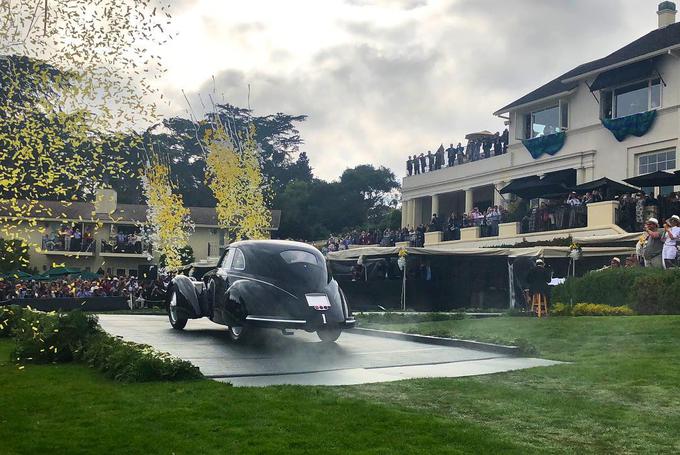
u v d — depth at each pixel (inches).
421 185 1813.5
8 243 256.2
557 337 513.0
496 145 1585.9
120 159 278.4
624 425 248.5
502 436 230.7
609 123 1269.7
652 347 442.6
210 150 1362.0
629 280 700.7
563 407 275.1
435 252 1027.3
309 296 462.9
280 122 3353.8
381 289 1101.1
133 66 263.0
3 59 247.9
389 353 447.5
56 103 252.2
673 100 1175.0
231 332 487.8
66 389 297.9
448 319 762.8
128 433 224.7
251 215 1355.8
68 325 391.9
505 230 1315.2
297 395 284.8
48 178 254.2
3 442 213.6
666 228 740.0
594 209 1104.2
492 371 370.3
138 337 520.7
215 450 206.7
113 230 1936.5
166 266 1368.1
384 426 237.6
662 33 1307.8
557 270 1075.9
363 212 2979.8
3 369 359.6
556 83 1477.6
